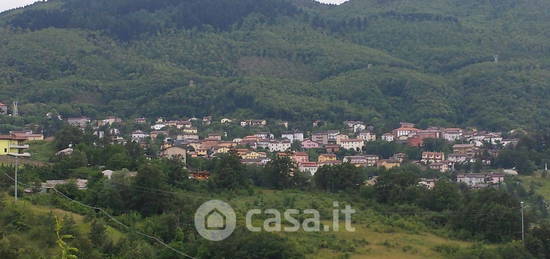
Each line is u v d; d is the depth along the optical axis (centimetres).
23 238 10300
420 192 15825
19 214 11000
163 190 13725
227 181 15925
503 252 13012
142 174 13650
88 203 13338
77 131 19825
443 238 14150
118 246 11050
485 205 14362
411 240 13738
